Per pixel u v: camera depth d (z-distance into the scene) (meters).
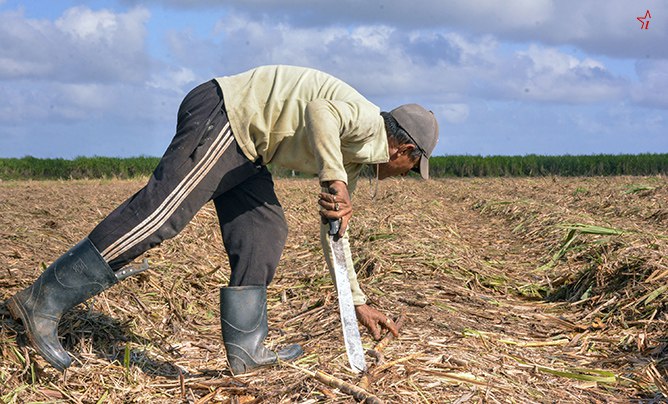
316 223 9.45
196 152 2.63
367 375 2.75
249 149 2.69
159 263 5.30
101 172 27.88
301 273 5.65
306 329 4.00
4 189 15.20
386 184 17.69
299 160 2.72
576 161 28.56
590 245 6.12
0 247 5.37
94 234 2.66
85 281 2.67
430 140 2.79
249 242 2.89
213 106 2.67
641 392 3.09
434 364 3.07
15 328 3.19
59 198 11.70
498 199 12.46
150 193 2.64
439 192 16.22
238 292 2.90
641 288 4.61
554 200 12.08
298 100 2.68
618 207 9.91
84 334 3.46
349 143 2.66
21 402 2.70
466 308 4.55
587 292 4.98
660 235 6.23
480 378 2.97
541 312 4.74
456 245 7.03
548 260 6.39
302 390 2.71
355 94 2.71
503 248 7.50
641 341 3.80
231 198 2.88
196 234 7.08
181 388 2.85
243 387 2.82
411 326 3.86
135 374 3.03
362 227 7.47
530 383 3.04
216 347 3.66
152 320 3.99
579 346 3.88
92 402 2.77
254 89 2.70
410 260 5.84
